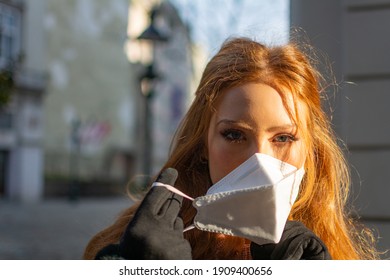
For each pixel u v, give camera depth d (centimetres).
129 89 7488
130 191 427
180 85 8731
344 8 845
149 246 232
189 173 324
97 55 6981
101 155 6919
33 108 5281
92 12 6900
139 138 7581
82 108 6738
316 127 315
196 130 316
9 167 5166
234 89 275
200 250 309
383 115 809
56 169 6209
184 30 2447
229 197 247
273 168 256
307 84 288
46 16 6069
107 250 246
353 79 828
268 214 247
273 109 270
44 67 5497
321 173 324
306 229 274
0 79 2305
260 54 283
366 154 805
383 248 777
